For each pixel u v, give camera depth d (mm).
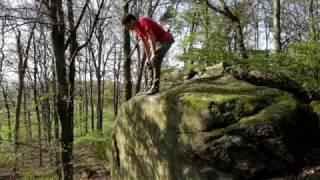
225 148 6773
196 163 7090
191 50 11344
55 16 11742
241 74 8555
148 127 8062
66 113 12445
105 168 16906
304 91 8477
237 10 21297
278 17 14688
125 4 15945
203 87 7918
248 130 6742
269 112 6887
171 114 7512
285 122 6770
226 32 12320
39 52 30188
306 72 9750
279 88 8336
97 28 33625
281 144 6691
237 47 14031
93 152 16359
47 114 23859
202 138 6977
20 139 20078
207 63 11602
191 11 12609
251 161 6695
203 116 7055
